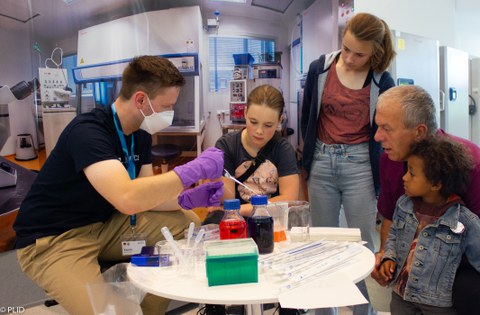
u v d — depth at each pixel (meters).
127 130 1.39
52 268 1.24
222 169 1.21
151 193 1.09
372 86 1.65
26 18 2.84
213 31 4.53
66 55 3.12
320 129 1.77
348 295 0.82
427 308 1.23
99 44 3.30
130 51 3.42
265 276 0.92
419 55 2.71
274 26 4.68
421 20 3.38
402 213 1.31
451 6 3.54
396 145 1.22
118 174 1.14
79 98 3.21
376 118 1.25
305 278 0.89
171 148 3.63
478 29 3.86
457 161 1.14
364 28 1.51
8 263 2.48
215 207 1.35
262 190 1.53
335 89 1.70
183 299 0.83
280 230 1.17
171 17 3.48
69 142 1.24
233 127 3.80
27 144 2.81
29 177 2.79
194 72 3.34
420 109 1.16
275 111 1.41
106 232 1.42
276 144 1.54
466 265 1.21
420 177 1.17
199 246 1.07
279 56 4.39
